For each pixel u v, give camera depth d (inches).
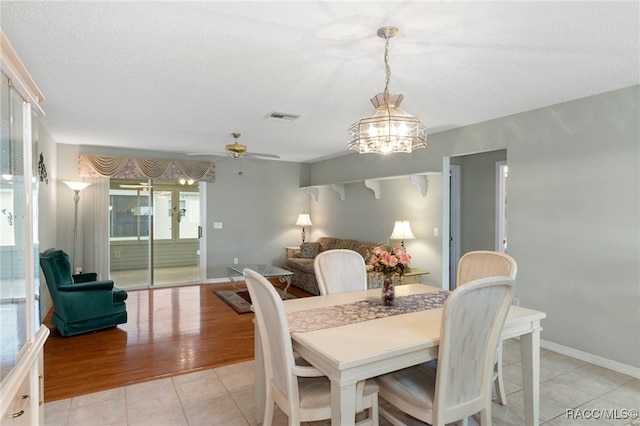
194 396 106.1
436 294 107.6
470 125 165.9
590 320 126.2
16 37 83.9
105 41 86.0
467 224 217.6
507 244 151.4
